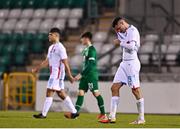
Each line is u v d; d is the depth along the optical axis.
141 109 29.02
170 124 30.08
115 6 69.56
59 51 33.12
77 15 70.44
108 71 56.75
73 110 34.12
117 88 28.97
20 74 53.12
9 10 74.56
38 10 73.25
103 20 68.38
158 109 48.31
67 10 71.81
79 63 62.34
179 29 63.91
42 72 61.91
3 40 69.44
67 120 32.53
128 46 28.27
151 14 66.38
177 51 59.19
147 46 60.00
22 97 53.22
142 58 58.69
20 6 74.62
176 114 47.22
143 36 61.81
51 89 33.50
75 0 72.81
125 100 48.50
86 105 48.81
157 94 48.34
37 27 70.38
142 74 53.12
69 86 49.00
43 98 51.06
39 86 51.28
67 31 68.62
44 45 67.31
